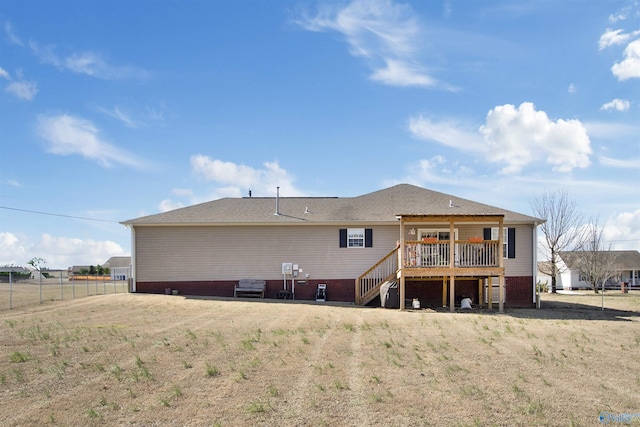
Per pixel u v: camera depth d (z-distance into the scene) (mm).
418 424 6898
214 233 23391
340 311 18656
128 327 13781
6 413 7055
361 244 23500
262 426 6762
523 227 23359
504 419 7121
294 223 23203
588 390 8477
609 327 15602
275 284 23312
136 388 8227
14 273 56031
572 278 54406
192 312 17312
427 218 19922
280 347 11477
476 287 23156
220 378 8844
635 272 60844
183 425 6758
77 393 7930
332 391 8227
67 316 15820
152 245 23312
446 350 11484
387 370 9570
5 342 11383
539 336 13539
